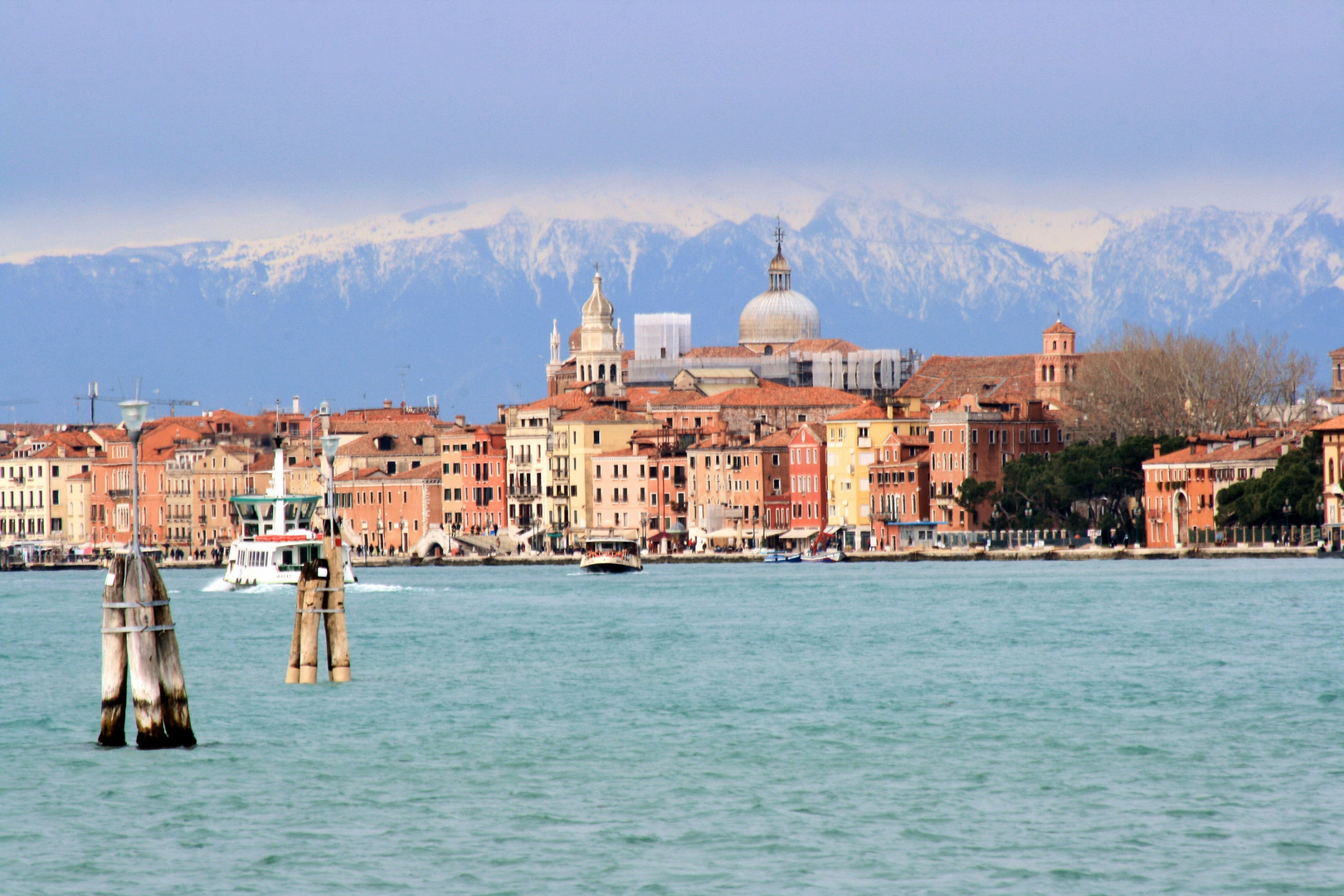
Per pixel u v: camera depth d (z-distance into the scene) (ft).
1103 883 517.96
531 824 588.91
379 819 596.29
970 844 559.79
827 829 579.48
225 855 551.59
